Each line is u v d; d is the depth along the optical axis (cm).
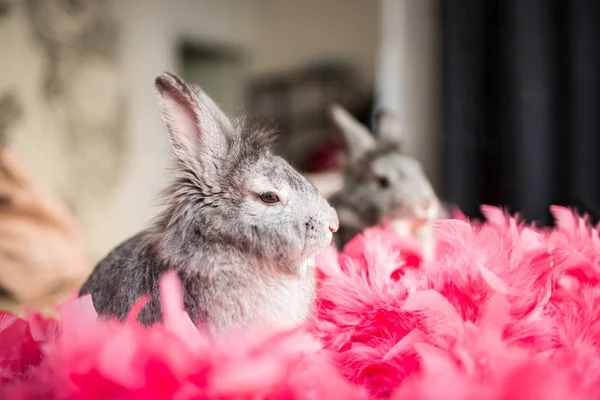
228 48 186
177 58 170
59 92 130
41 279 86
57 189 129
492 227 44
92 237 136
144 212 152
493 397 26
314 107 173
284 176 41
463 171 123
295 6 186
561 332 33
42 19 125
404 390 27
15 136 120
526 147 111
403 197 76
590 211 57
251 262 38
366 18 173
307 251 40
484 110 122
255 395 28
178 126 41
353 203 79
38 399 28
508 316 34
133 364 28
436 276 39
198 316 36
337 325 37
